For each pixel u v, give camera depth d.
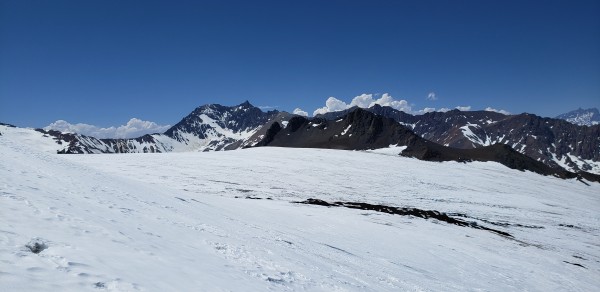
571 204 78.81
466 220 50.88
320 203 52.06
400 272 20.33
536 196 84.06
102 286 7.38
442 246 32.50
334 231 32.00
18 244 8.60
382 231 35.50
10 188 14.94
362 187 74.00
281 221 32.56
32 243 8.94
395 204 58.12
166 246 12.35
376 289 14.91
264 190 62.97
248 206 39.94
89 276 7.67
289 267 14.05
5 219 10.46
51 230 10.49
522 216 58.53
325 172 90.31
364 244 27.89
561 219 59.25
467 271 24.98
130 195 24.14
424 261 25.52
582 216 64.75
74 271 7.73
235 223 24.47
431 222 44.97
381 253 25.41
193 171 81.81
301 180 77.88
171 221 17.88
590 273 31.05
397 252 26.94
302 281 12.66
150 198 25.73
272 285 11.23
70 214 13.00
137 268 9.10
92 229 11.75
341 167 99.56
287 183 73.12
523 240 41.94
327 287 12.85
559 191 100.25
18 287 6.22
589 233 50.69
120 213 16.39
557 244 42.00
